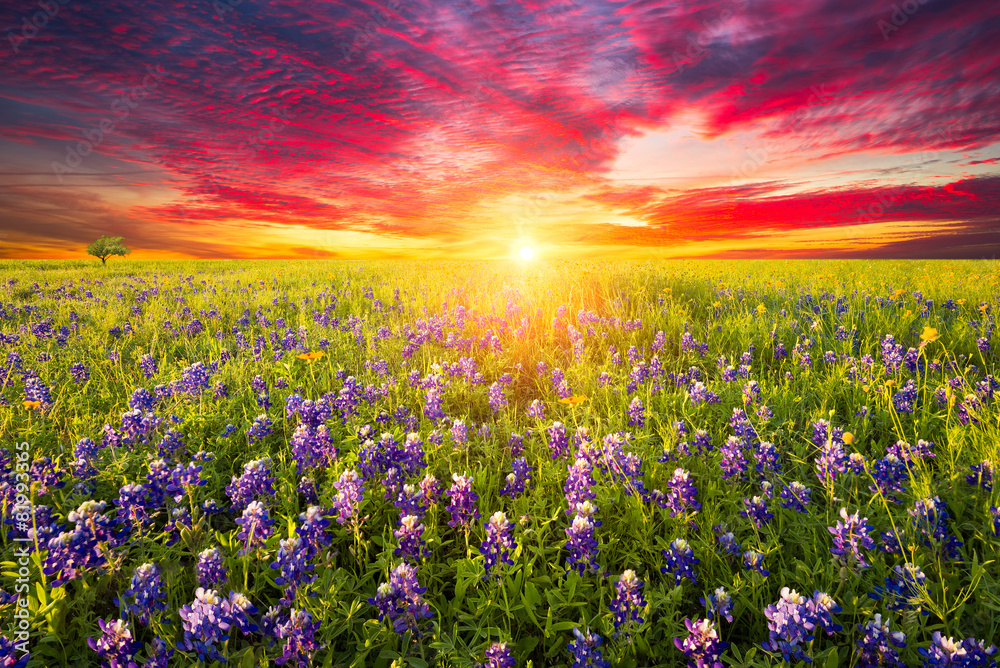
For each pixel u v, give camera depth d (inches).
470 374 231.1
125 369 258.1
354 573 115.3
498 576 104.9
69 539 101.8
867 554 111.0
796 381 227.8
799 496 126.1
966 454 150.6
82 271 1023.6
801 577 109.2
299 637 85.7
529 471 157.5
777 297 405.7
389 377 235.8
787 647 84.4
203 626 86.3
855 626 95.6
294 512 137.4
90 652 98.6
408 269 793.6
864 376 212.1
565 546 119.6
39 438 175.6
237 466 165.0
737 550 113.5
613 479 139.6
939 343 262.4
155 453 157.3
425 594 111.1
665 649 97.0
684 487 121.2
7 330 344.5
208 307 448.8
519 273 598.2
